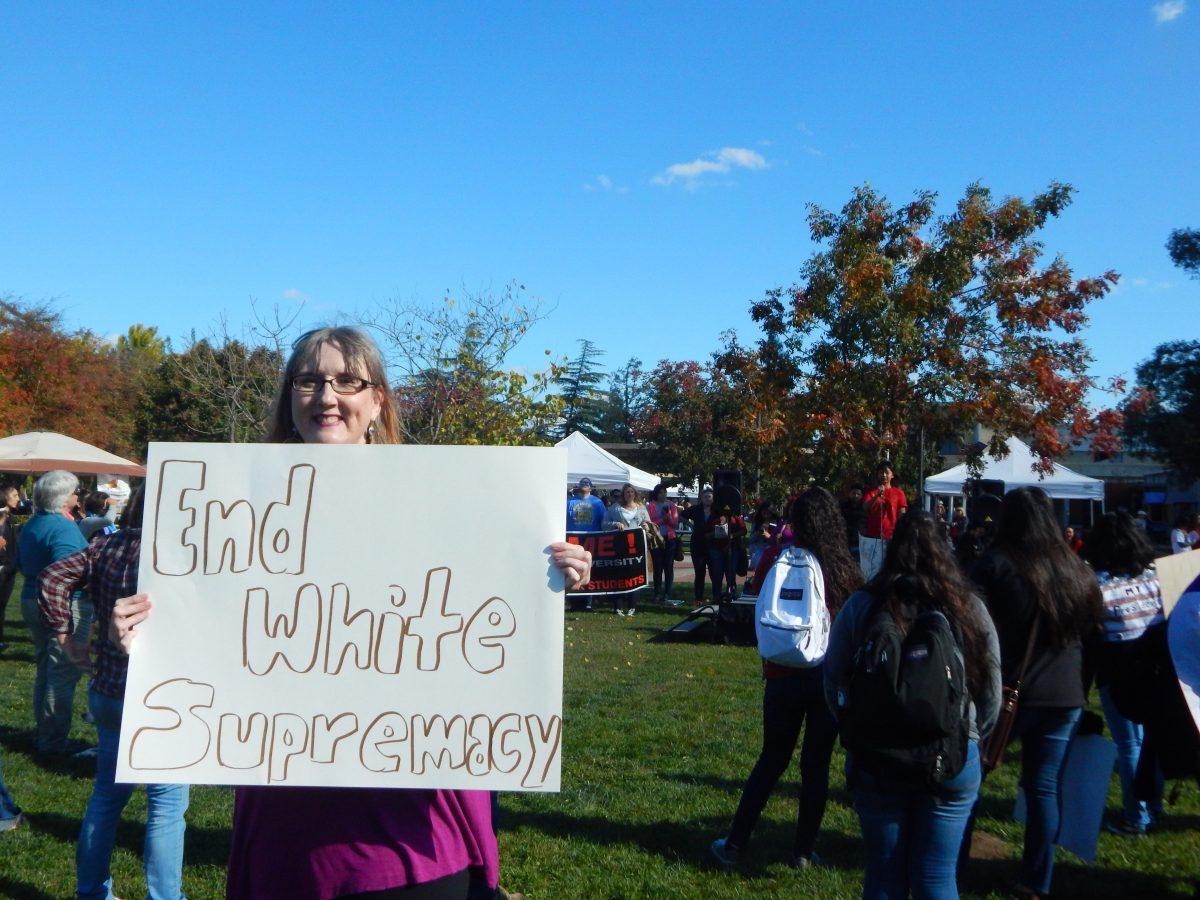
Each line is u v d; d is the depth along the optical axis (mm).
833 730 4270
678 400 37875
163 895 3395
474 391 13984
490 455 1847
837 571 4172
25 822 4871
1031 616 3758
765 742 4406
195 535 1851
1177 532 13406
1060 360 16375
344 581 1827
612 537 13812
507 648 1790
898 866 2996
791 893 4113
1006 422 16438
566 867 4398
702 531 15109
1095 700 8445
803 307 16625
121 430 34312
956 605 3014
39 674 6238
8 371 32344
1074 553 3818
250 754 1766
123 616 1790
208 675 1800
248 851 1758
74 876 4223
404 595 1818
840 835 4863
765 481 20859
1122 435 36000
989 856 4578
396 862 1668
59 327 34250
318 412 1969
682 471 35469
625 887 4176
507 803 5297
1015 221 16047
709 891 4133
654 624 12828
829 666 3232
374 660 1802
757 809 4395
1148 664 3711
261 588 1830
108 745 3461
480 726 1767
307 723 1778
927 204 16188
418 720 1772
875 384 15875
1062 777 4086
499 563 1817
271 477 1863
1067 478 18312
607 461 19906
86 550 3459
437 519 1836
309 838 1711
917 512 3189
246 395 17266
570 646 10703
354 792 1750
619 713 7395
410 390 14297
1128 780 4992
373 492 1853
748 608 10969
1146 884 4285
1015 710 3787
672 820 5035
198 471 1870
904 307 16000
